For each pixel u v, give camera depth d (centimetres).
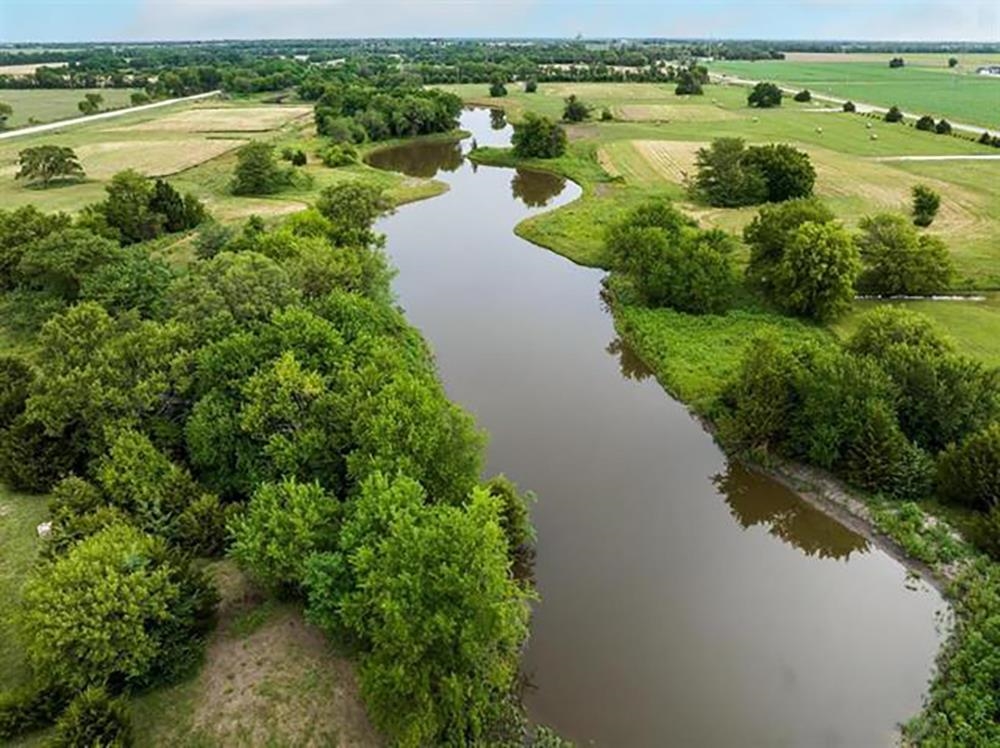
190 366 3712
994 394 3862
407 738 2248
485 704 2519
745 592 3312
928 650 2947
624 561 3475
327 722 2453
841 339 5369
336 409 3216
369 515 2588
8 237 5775
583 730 2612
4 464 3619
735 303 6044
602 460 4275
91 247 5391
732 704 2719
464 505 2748
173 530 3130
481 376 5272
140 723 2411
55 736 2203
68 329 4097
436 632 2291
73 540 2902
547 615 3130
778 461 4109
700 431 4575
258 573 2705
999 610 2903
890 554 3456
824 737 2589
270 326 3781
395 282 7031
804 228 5666
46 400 3556
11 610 2862
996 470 3419
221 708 2467
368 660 2347
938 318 5547
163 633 2553
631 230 6431
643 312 5975
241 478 3378
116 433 3422
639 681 2816
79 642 2364
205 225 6800
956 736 2445
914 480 3694
